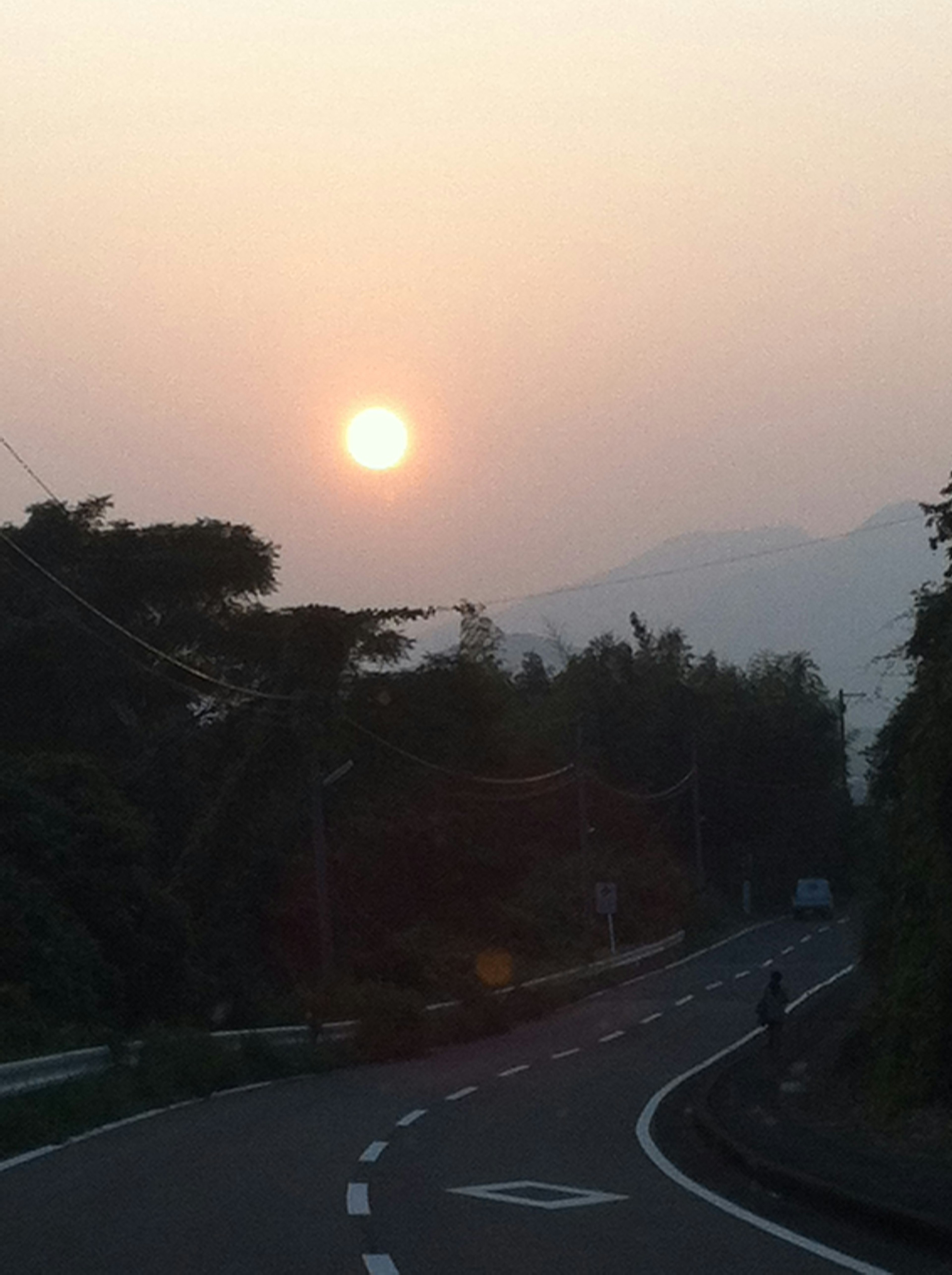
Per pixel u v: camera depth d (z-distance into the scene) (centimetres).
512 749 7231
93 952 2930
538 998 4484
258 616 5016
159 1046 2448
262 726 4662
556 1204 1152
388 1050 3262
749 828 9662
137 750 4762
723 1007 4559
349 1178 1316
